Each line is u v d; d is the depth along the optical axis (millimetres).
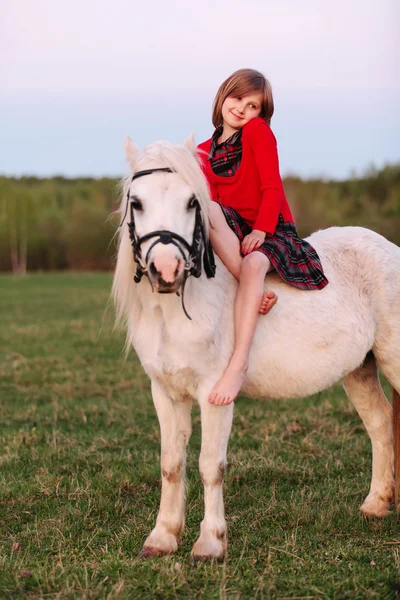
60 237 42438
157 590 2715
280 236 3244
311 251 3400
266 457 4602
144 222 2721
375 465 3771
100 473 4281
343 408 5910
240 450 4738
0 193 43781
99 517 3646
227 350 3047
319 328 3281
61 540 3289
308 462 4512
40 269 42656
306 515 3537
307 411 5809
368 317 3490
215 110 3406
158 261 2572
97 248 41844
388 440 3768
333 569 2924
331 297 3375
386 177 44375
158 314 2963
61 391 6980
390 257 3662
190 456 4695
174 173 2789
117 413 5996
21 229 41906
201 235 2865
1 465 4508
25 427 5590
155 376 3107
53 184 54156
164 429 3189
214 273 3045
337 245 3639
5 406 6340
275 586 2760
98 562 3006
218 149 3361
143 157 2873
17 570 2926
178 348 2938
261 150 3182
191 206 2770
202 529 3072
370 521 3570
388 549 3186
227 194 3338
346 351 3381
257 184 3281
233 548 3193
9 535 3443
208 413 3002
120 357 8867
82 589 2699
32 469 4453
